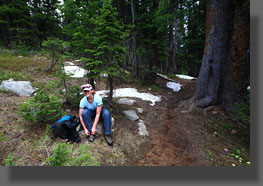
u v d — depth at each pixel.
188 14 6.24
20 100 3.38
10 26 12.45
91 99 2.62
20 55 8.53
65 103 3.42
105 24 2.96
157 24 6.00
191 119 3.77
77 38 3.22
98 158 2.21
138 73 7.61
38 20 13.47
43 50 6.17
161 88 7.11
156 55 7.12
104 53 3.12
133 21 7.00
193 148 2.76
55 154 1.40
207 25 4.32
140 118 3.87
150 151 2.76
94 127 2.53
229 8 3.97
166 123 3.83
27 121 2.60
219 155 2.60
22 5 11.49
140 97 5.53
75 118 2.75
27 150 2.08
